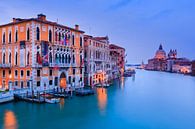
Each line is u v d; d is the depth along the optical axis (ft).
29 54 143.43
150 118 104.22
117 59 346.95
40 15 153.79
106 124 93.56
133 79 342.85
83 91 160.35
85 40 205.98
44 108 116.06
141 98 158.10
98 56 232.12
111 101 142.20
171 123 96.99
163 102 144.77
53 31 157.48
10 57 154.92
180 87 241.96
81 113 109.29
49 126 88.22
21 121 93.35
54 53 158.10
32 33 142.41
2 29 159.33
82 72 189.67
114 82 276.62
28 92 134.10
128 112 114.62
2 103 120.37
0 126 86.28
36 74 143.43
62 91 157.48
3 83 157.79
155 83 286.87
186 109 124.47
